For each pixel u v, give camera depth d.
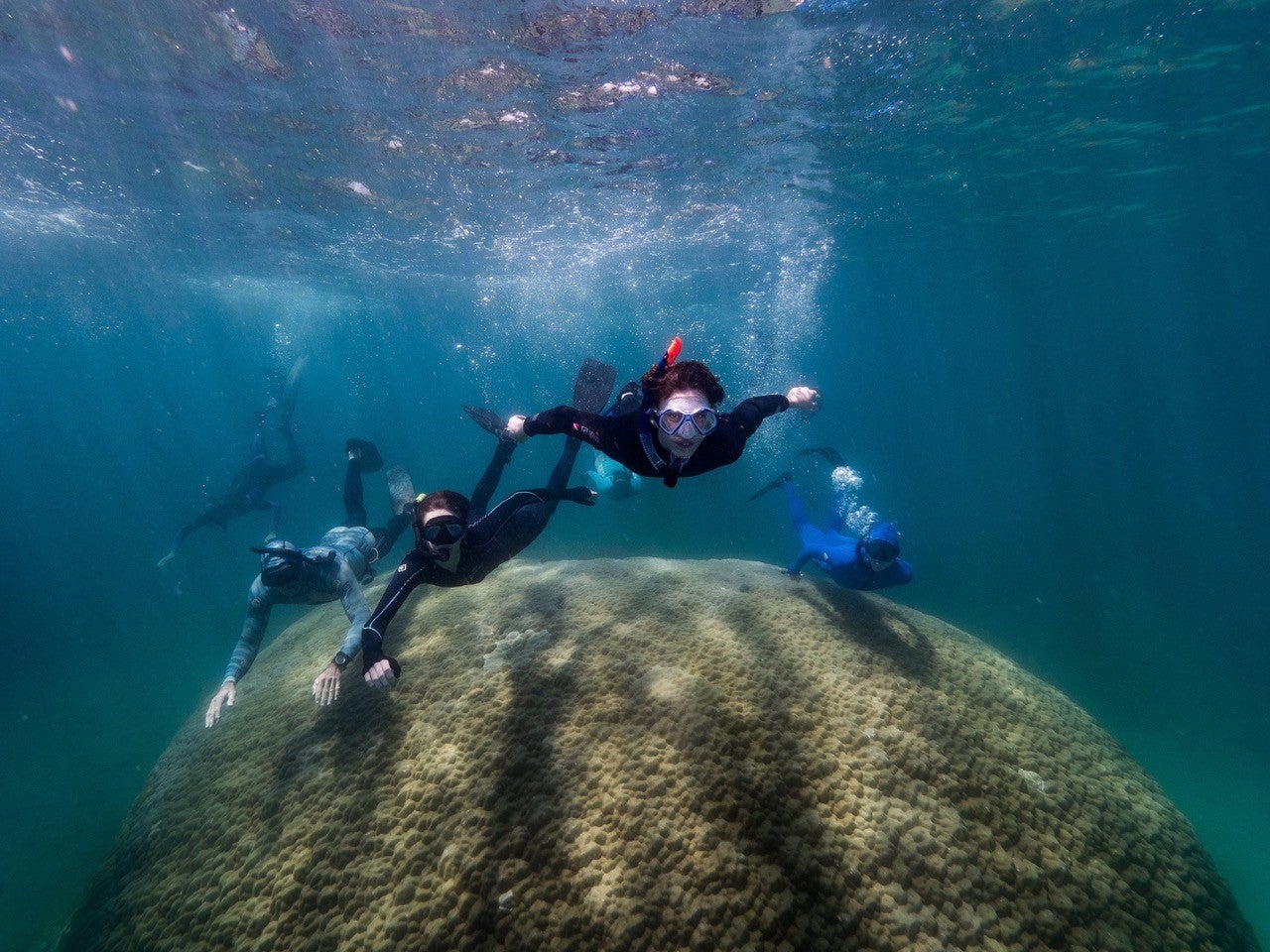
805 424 47.06
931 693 4.07
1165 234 24.20
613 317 38.41
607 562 5.85
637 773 3.23
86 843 9.01
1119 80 10.58
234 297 29.42
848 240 21.56
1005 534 23.48
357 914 2.80
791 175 14.02
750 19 7.89
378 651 3.15
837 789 3.21
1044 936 2.77
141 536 30.56
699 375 2.35
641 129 11.02
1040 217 20.41
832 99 10.36
